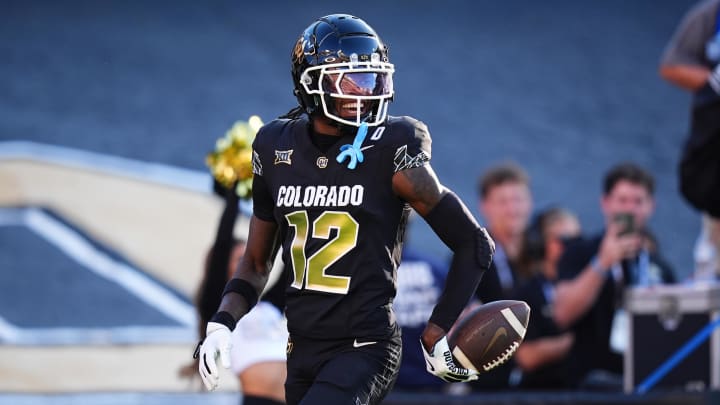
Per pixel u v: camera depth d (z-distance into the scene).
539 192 45.22
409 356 22.17
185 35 62.78
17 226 38.50
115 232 38.12
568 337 23.00
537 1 70.94
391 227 13.34
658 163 48.84
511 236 24.56
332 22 13.59
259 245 14.35
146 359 26.78
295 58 13.66
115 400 27.97
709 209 22.16
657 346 21.86
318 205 13.36
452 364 13.24
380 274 13.31
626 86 58.22
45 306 32.75
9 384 24.80
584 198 44.81
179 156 46.50
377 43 13.48
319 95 13.47
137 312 32.53
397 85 57.06
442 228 13.27
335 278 13.27
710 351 21.08
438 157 48.31
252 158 14.20
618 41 64.44
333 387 12.85
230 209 17.81
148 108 52.56
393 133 13.30
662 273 24.52
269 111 52.66
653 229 41.88
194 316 32.25
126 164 45.16
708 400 19.78
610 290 23.70
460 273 13.17
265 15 66.06
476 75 59.00
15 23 63.94
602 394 20.78
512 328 13.40
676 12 68.62
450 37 64.44
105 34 62.59
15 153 45.81
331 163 13.41
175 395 28.64
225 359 13.43
